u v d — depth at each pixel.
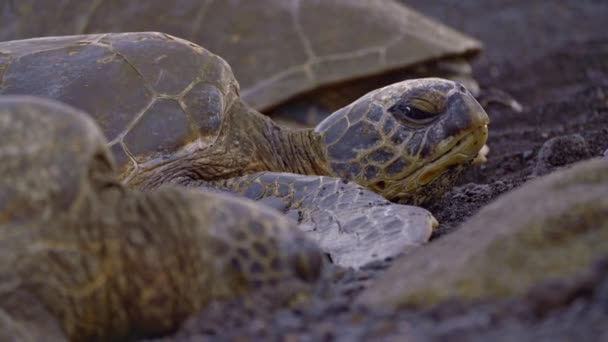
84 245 4.07
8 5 12.27
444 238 4.53
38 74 6.92
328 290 4.49
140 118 6.81
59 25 11.89
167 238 4.25
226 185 6.80
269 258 4.36
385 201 6.12
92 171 4.13
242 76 11.20
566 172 4.32
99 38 7.37
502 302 3.62
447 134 7.22
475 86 12.48
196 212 4.34
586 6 21.33
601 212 3.75
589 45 17.75
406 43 11.76
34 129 4.02
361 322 3.79
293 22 11.65
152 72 7.05
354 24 11.80
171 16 11.68
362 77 11.41
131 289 4.20
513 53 17.98
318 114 11.41
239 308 4.26
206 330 4.10
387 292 4.00
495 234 3.91
